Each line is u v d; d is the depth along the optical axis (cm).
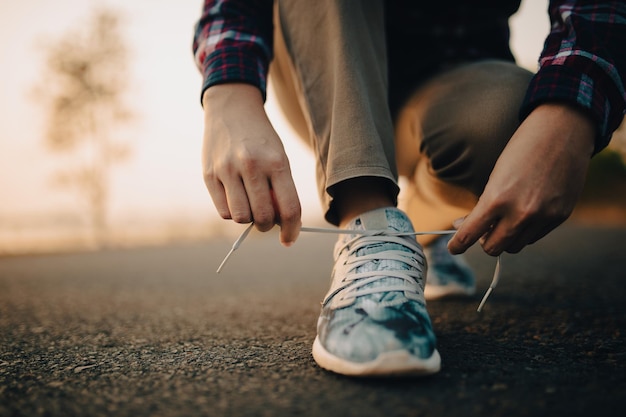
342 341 70
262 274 261
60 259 431
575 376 70
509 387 65
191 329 114
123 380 73
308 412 58
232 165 74
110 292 201
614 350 85
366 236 81
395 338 67
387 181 83
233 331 110
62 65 764
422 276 83
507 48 120
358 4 87
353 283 77
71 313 145
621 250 314
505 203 67
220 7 92
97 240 735
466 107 91
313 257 373
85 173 749
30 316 141
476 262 273
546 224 69
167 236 798
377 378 68
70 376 76
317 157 88
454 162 95
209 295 185
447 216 118
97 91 770
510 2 115
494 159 89
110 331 114
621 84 72
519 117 75
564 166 67
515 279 197
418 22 113
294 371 74
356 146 79
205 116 81
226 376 73
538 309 129
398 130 116
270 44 93
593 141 70
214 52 86
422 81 109
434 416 56
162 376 74
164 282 236
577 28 75
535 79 73
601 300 141
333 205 86
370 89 86
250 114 78
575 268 229
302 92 91
